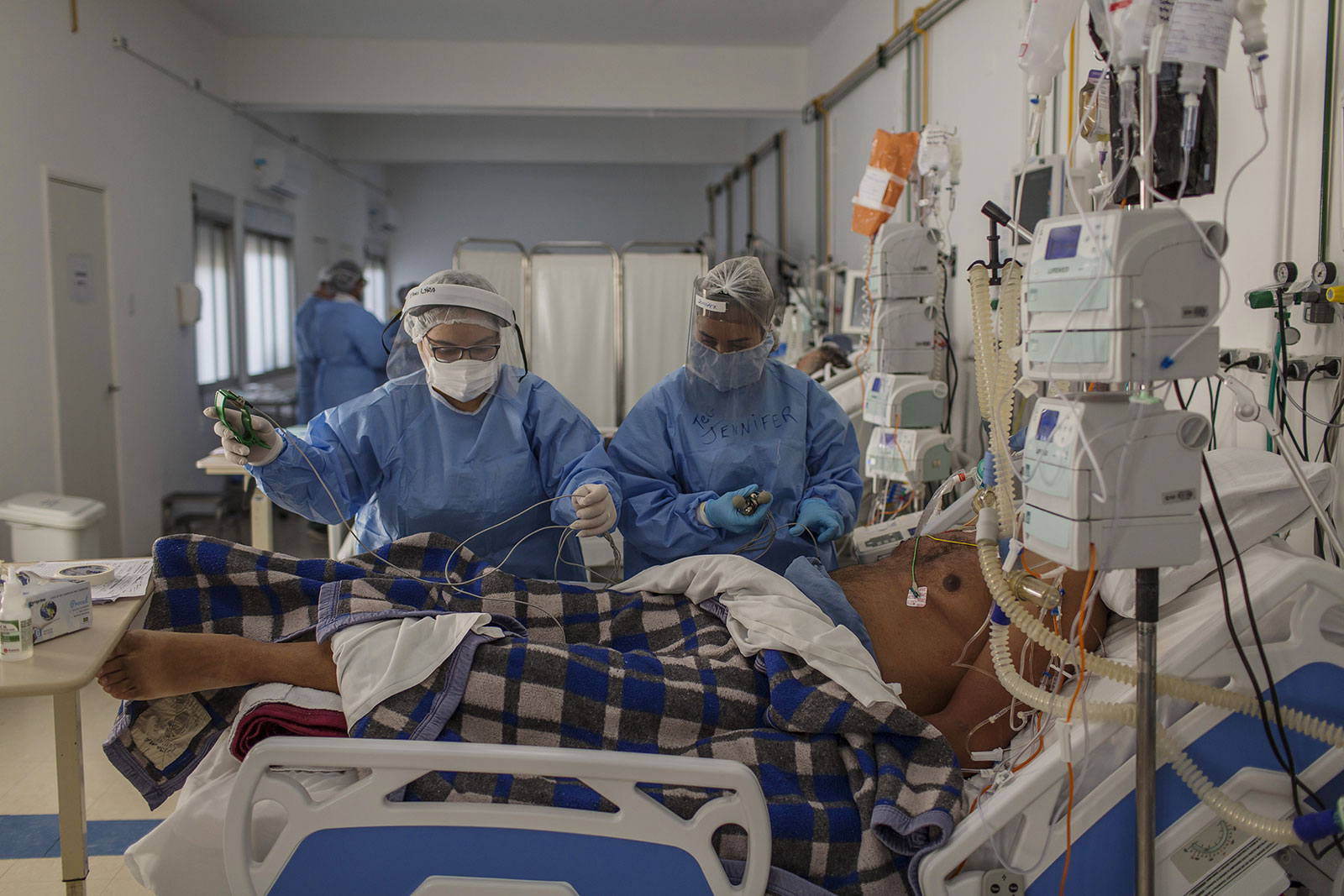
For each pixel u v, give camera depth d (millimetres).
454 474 1750
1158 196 1182
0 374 3562
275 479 1590
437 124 8531
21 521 3162
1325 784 1281
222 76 5801
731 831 1291
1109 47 1130
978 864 1299
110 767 2371
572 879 1223
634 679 1395
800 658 1430
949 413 3156
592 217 10555
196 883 1302
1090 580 1139
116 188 4492
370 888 1228
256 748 1198
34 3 3787
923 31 4000
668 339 4613
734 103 6105
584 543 3035
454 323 1656
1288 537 1896
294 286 7477
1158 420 1066
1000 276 1878
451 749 1192
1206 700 1192
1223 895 1275
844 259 5309
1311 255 1824
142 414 4777
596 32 5711
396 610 1442
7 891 1826
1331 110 1764
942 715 1495
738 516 1705
